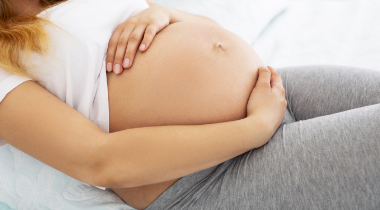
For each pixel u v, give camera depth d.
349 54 1.12
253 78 0.67
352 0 1.41
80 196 0.63
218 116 0.61
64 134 0.48
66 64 0.55
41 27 0.55
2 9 0.64
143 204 0.62
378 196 0.47
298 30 1.29
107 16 0.66
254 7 1.25
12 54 0.53
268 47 1.18
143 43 0.63
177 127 0.53
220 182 0.59
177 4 1.21
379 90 0.64
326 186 0.49
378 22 1.24
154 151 0.49
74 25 0.59
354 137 0.50
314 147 0.52
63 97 0.58
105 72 0.61
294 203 0.51
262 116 0.57
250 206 0.53
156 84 0.59
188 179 0.59
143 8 0.78
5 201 0.62
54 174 0.63
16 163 0.62
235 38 0.73
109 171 0.48
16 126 0.48
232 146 0.52
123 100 0.60
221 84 0.62
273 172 0.53
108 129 0.60
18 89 0.49
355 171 0.48
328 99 0.71
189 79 0.60
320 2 1.44
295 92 0.77
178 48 0.64
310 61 1.11
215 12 1.19
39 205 0.62
